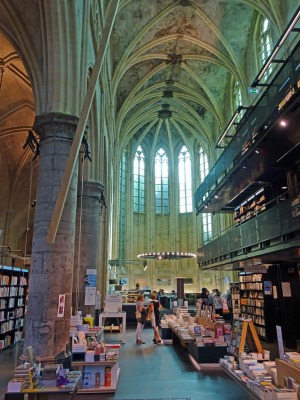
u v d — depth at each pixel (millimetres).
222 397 5707
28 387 3916
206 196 18062
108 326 14180
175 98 27438
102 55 5293
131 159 32281
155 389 6160
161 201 33281
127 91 24469
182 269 31266
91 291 10617
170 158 33844
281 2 15039
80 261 11625
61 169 7199
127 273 29891
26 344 6371
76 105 7676
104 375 6195
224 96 24844
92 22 10625
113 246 24625
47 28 7590
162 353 9500
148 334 13305
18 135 16656
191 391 6039
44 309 6461
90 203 12117
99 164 12617
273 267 11844
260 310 12383
